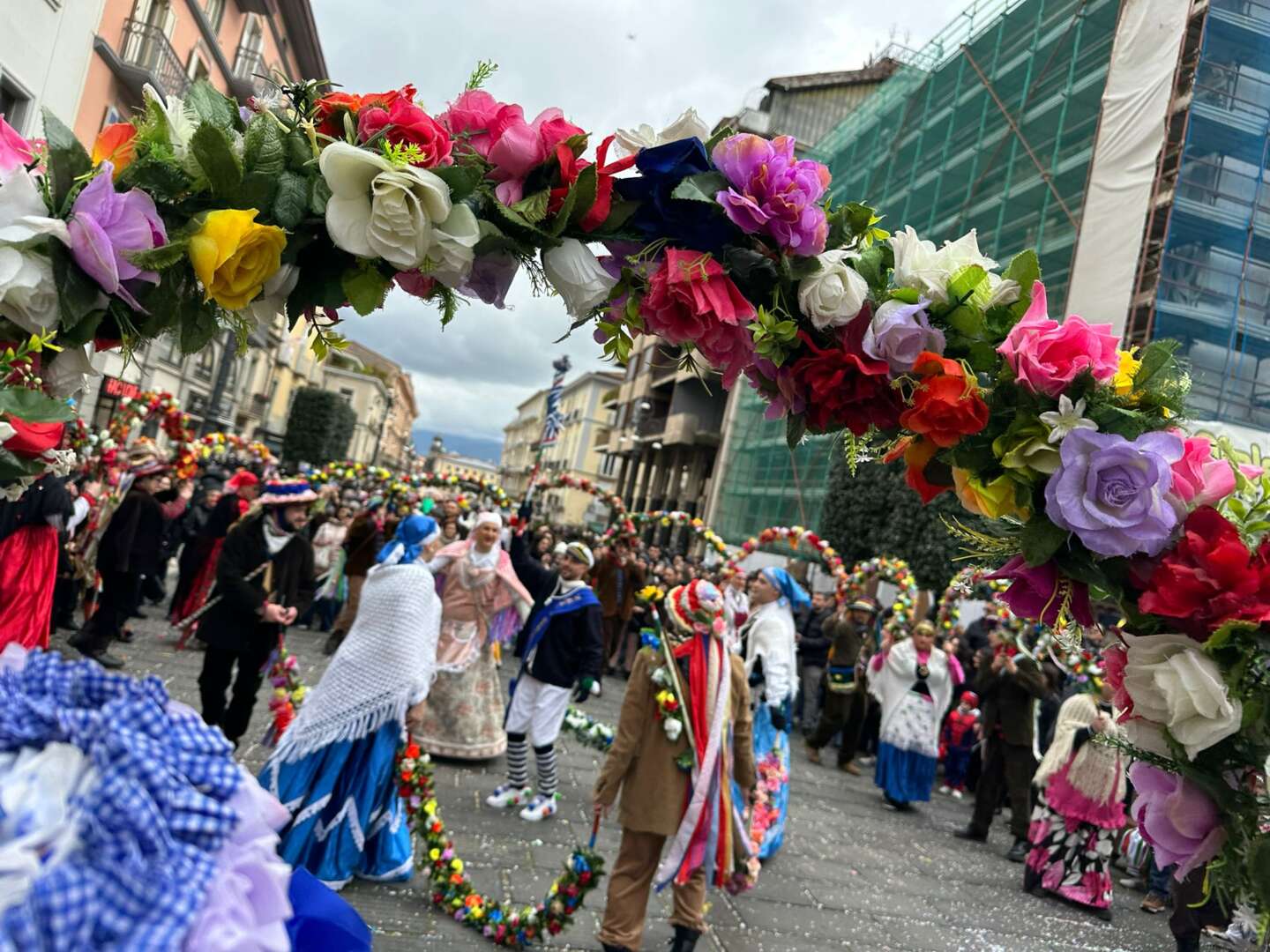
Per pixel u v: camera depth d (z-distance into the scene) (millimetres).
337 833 4078
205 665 4793
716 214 1671
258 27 25688
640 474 39688
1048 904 6062
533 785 6266
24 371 1410
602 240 1725
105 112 15570
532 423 102375
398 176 1460
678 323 1666
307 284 1638
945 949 4816
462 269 1555
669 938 4359
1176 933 4637
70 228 1363
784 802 5973
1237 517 1594
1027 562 1632
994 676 7562
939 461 1796
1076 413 1604
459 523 10180
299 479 4953
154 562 7383
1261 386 13367
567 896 3828
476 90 1703
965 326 1728
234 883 744
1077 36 16406
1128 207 14023
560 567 5844
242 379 40844
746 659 5836
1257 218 13633
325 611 11852
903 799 8195
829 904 5238
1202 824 1533
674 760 3846
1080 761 6016
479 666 6641
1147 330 13484
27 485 1509
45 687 815
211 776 788
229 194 1480
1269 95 13969
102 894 666
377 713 4016
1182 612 1498
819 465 22797
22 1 12266
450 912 4031
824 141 27484
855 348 1753
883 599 15469
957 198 19359
